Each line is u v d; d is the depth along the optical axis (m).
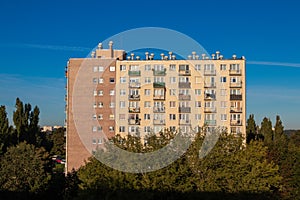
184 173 30.72
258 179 32.59
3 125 74.88
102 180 29.42
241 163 32.59
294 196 54.81
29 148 49.56
